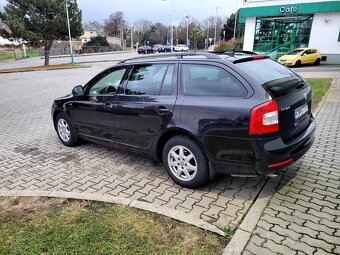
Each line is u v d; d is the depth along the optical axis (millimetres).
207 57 3619
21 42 27094
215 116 3275
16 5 26406
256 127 3037
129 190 3816
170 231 2873
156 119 3836
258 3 24516
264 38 25703
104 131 4734
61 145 5738
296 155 3326
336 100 8594
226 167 3354
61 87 14945
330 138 5426
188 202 3461
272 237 2777
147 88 4070
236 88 3258
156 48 53656
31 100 11430
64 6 27578
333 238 2756
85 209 3303
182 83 3709
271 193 3570
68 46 60000
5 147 5781
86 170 4496
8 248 2717
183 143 3617
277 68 3855
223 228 2930
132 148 4363
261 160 3102
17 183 4172
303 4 22562
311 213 3148
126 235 2836
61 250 2658
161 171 4355
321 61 23203
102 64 30234
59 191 3732
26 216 3219
